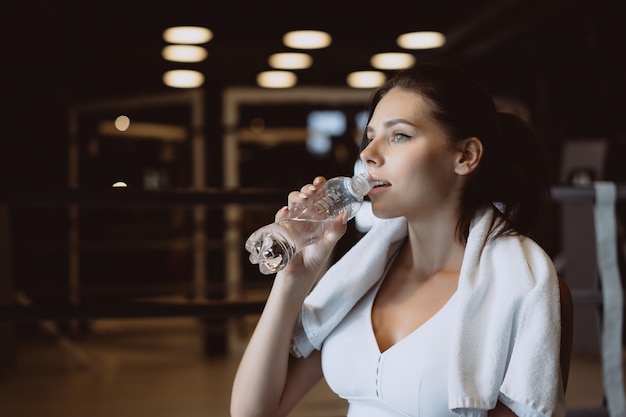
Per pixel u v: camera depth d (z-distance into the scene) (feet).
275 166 26.50
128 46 24.67
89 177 25.50
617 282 7.16
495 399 4.14
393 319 4.65
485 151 4.60
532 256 4.33
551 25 25.72
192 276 26.04
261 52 25.40
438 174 4.49
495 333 4.16
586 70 27.40
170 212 26.09
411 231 4.71
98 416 13.79
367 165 4.58
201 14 24.21
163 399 15.15
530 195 4.78
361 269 4.73
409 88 4.53
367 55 26.07
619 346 7.13
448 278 4.59
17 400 15.07
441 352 4.28
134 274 26.17
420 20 24.71
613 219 7.22
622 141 23.94
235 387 4.87
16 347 18.15
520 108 28.91
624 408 7.11
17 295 16.24
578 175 18.93
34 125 25.07
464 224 4.59
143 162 25.77
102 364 18.98
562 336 4.28
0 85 24.64
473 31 24.66
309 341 4.84
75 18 23.71
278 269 4.44
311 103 26.73
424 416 4.28
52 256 25.59
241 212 25.71
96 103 25.71
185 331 23.77
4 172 24.94
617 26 24.88
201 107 25.68
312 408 13.67
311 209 4.56
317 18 24.81
